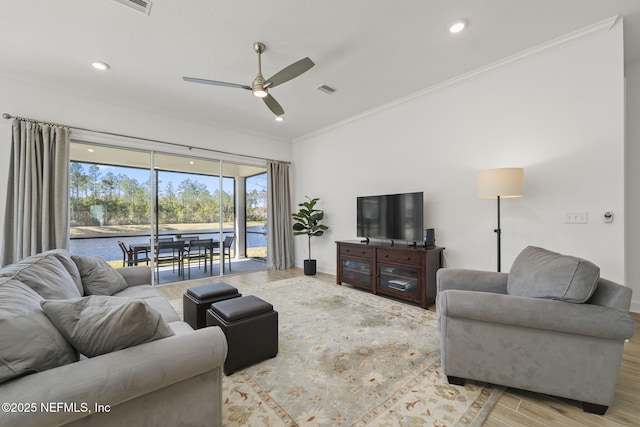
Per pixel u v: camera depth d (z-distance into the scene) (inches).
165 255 172.4
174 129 170.2
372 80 127.6
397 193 154.6
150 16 84.5
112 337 39.2
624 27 91.9
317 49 102.7
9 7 79.6
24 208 120.3
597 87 94.3
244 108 158.4
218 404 45.3
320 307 122.5
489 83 118.9
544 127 105.2
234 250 204.2
